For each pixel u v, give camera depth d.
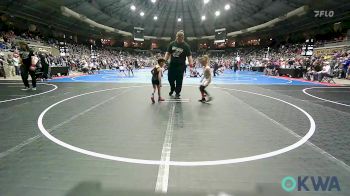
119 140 4.54
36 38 36.75
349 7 28.55
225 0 44.66
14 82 14.94
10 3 29.12
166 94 10.92
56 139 4.53
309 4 30.30
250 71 40.75
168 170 3.31
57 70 21.25
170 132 5.08
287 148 4.18
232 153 3.94
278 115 6.81
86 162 3.54
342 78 22.59
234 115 6.75
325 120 6.25
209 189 2.84
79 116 6.43
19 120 5.93
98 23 47.50
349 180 3.09
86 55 44.22
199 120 6.14
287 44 45.44
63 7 33.69
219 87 14.33
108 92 11.48
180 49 9.29
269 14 39.97
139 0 47.44
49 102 8.50
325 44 33.00
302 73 23.16
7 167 3.34
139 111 7.14
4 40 27.08
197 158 3.72
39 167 3.35
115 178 3.07
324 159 3.72
